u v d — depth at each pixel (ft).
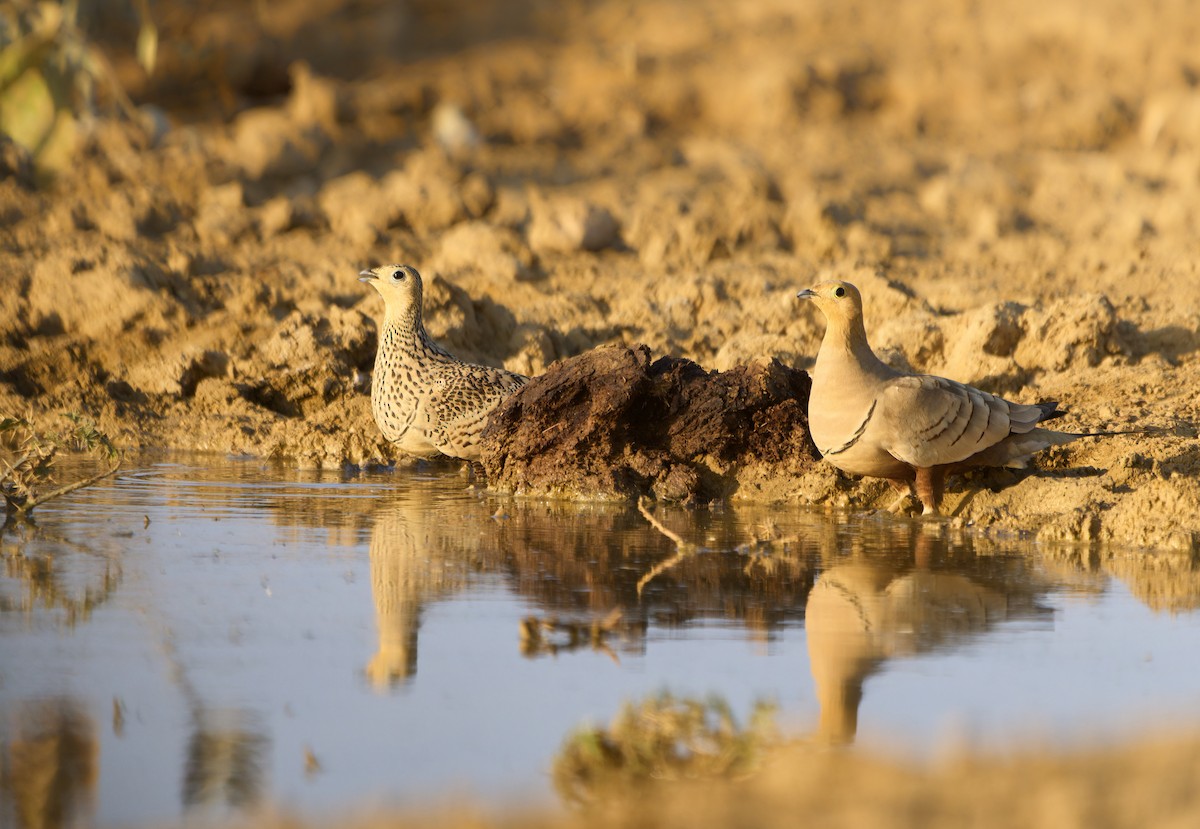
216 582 33.30
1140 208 80.89
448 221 77.15
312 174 87.10
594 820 21.29
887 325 57.06
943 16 117.19
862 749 23.89
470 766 23.31
